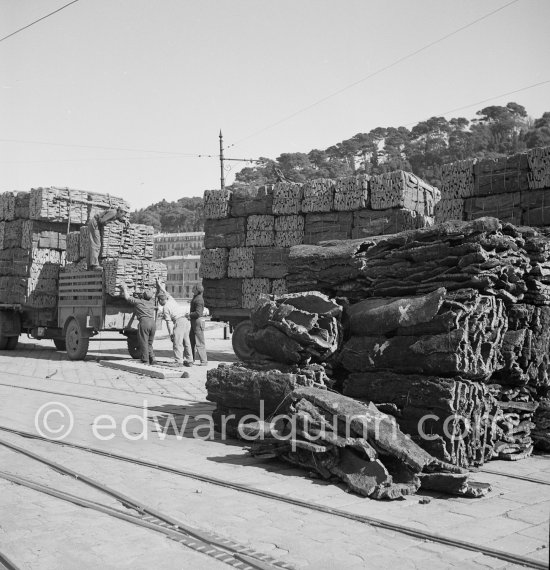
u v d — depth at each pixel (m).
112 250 18.52
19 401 11.32
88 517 5.29
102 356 20.00
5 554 4.49
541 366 8.30
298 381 7.61
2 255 20.81
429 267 7.75
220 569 4.29
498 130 142.88
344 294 8.72
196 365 17.50
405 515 5.50
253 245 17.25
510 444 7.93
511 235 8.12
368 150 143.00
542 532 5.08
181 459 7.42
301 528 5.11
